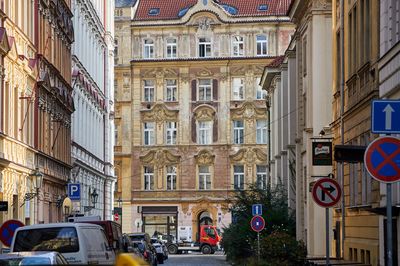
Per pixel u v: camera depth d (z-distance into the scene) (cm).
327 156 4866
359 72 4122
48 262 2177
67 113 7344
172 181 12269
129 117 12344
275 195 7144
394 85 3356
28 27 5606
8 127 4916
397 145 2038
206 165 12219
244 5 12362
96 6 9538
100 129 9706
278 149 8919
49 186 6419
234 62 12156
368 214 3956
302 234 6444
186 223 12212
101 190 9662
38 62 5909
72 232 2964
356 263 3903
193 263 8144
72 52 7731
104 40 10044
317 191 2994
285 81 8194
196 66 12225
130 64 12312
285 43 12125
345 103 4612
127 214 12319
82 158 8275
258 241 5184
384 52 3575
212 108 12188
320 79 5750
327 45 5747
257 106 12100
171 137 12312
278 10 12200
